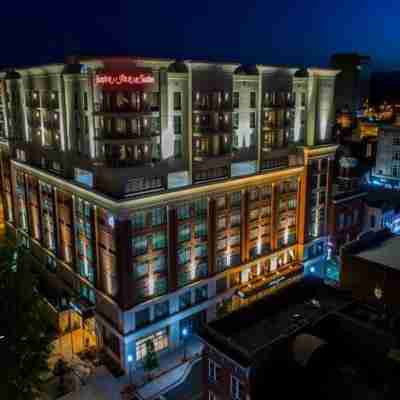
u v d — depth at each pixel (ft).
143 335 205.77
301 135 271.28
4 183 329.72
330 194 291.17
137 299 202.39
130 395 190.70
